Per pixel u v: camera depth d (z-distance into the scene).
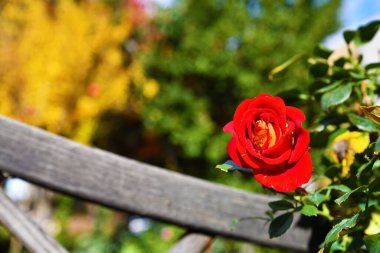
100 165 1.19
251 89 6.54
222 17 6.77
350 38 1.17
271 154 0.79
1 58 7.43
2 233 6.88
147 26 7.51
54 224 7.96
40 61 7.45
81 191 1.17
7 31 7.52
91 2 7.93
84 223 8.73
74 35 7.59
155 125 6.95
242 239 1.25
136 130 8.32
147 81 7.11
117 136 8.54
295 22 6.74
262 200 1.26
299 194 0.95
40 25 7.51
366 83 1.15
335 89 1.11
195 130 6.74
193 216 1.22
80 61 7.58
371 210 0.97
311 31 6.96
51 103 7.45
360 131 1.06
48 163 1.17
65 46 7.52
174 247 1.24
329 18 7.24
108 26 7.72
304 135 0.79
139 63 7.34
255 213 1.25
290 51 6.66
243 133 0.81
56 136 1.19
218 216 1.24
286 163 0.81
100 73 7.70
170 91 6.85
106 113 8.05
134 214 1.21
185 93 6.81
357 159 1.02
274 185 0.80
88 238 6.91
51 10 7.82
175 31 6.97
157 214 1.20
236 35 6.69
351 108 1.16
